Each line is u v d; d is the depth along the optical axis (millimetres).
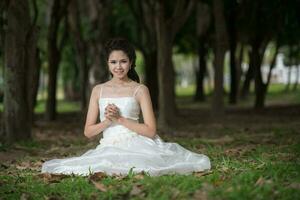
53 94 19234
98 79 22016
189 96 43344
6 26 12062
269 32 22797
